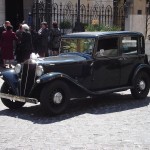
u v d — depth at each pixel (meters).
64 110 8.66
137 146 6.50
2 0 19.28
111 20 19.20
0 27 15.54
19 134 7.18
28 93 8.61
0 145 6.57
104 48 9.44
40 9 17.62
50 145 6.55
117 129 7.48
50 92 8.26
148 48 15.45
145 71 10.23
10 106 9.19
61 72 8.72
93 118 8.29
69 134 7.16
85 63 9.10
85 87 9.12
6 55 15.03
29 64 8.57
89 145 6.54
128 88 9.86
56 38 15.80
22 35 14.91
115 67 9.66
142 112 8.82
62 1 19.36
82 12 18.62
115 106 9.43
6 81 8.99
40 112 8.88
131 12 20.28
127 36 9.93
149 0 20.41
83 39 9.54
